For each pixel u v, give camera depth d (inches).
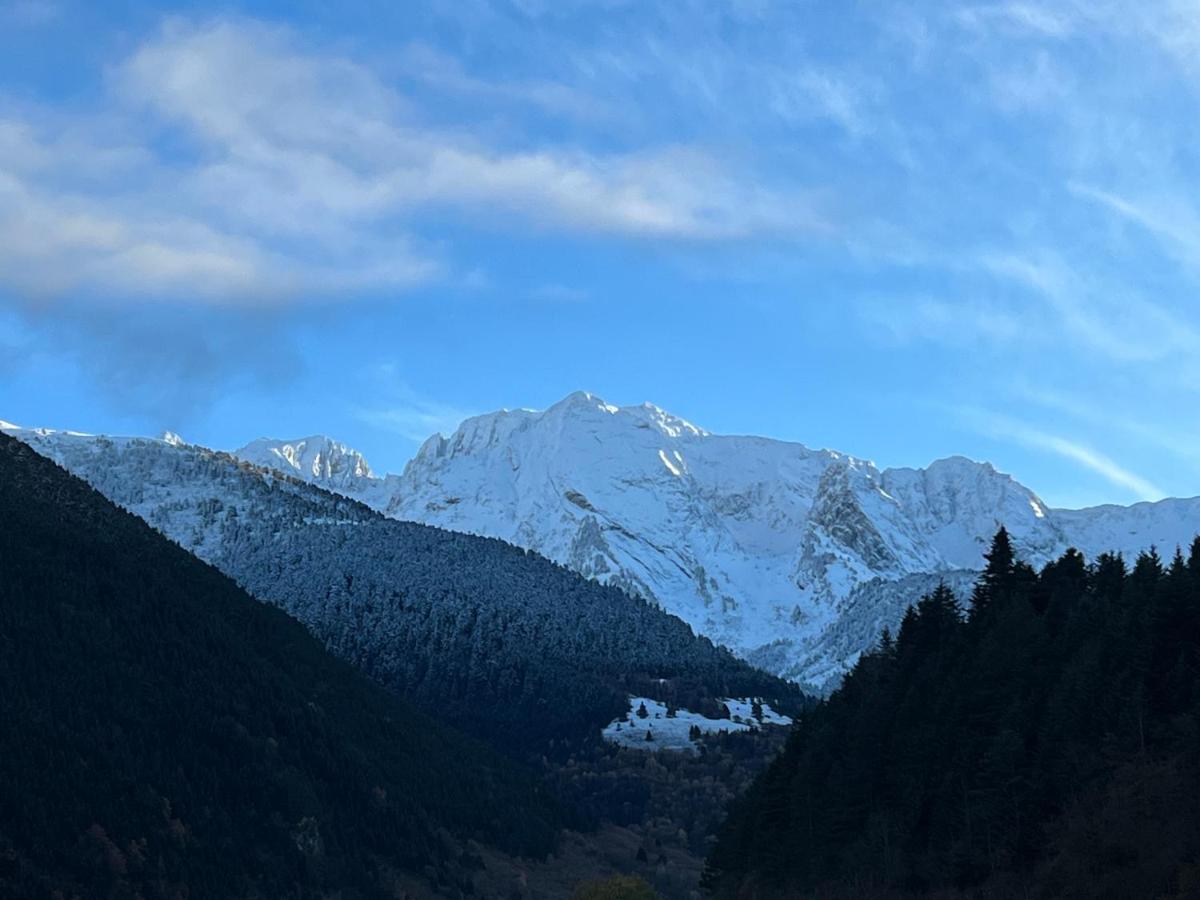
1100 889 5187.0
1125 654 6171.3
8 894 6097.4
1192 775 5388.8
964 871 5841.5
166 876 6929.1
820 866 6673.2
